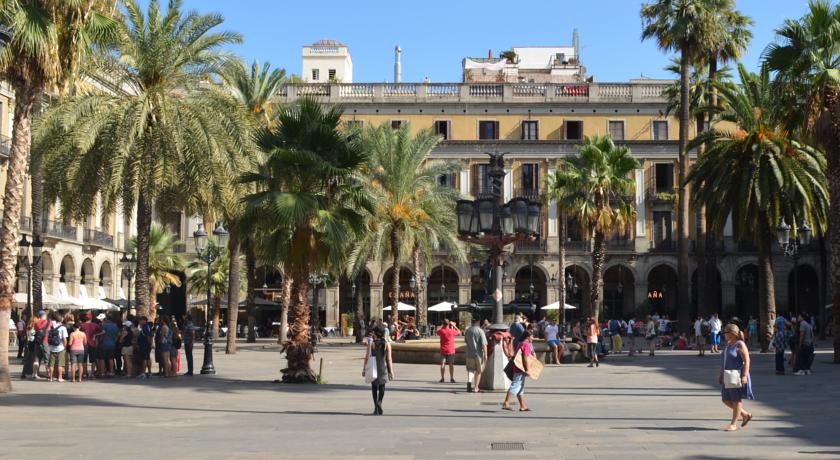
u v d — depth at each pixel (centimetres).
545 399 1789
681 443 1135
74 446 1110
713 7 4400
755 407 1597
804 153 3234
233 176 2520
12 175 1814
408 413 1525
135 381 2217
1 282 1827
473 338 1970
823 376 2341
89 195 2539
